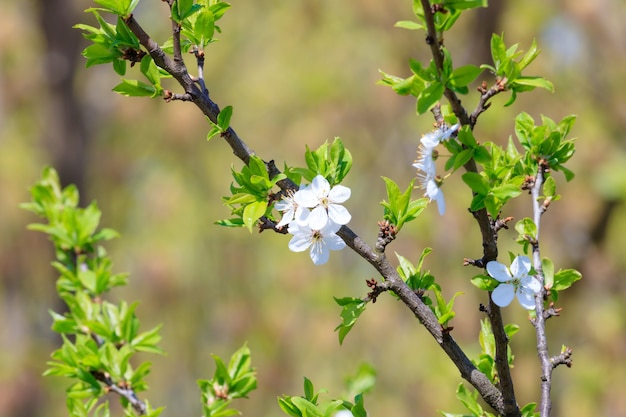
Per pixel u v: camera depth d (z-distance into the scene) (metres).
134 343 2.82
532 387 7.36
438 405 8.62
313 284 9.77
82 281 3.05
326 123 9.40
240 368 2.68
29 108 11.29
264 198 1.99
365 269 9.72
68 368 2.67
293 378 9.68
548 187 2.26
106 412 2.56
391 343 9.07
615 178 8.17
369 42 9.38
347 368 9.17
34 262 10.99
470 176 1.83
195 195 10.89
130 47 2.01
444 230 8.11
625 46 8.51
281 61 9.93
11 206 10.80
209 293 10.73
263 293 10.57
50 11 11.20
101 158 11.43
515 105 8.15
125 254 10.93
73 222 3.18
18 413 10.33
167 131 10.43
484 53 7.99
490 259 1.94
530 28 8.31
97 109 11.53
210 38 2.05
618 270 8.59
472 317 7.94
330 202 1.94
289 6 9.94
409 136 9.36
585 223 8.39
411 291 1.97
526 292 1.96
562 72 8.51
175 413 11.04
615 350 8.52
